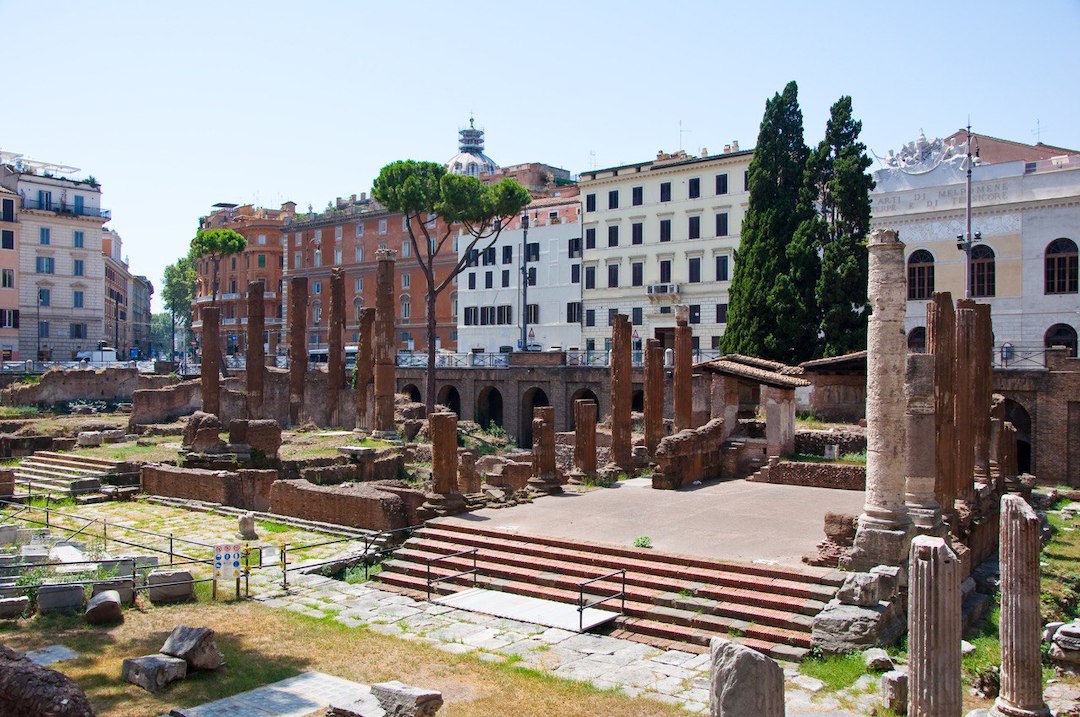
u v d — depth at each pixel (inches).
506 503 1186.0
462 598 862.5
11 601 764.6
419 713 541.3
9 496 1423.5
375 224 4217.5
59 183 3865.7
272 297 4916.3
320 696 604.7
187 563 993.5
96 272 3937.0
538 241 3582.7
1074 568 1119.0
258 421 1633.9
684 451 1375.5
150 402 2354.8
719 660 437.1
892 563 783.1
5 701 431.2
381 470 1744.6
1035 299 2354.8
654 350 1612.9
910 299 2544.3
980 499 1131.3
